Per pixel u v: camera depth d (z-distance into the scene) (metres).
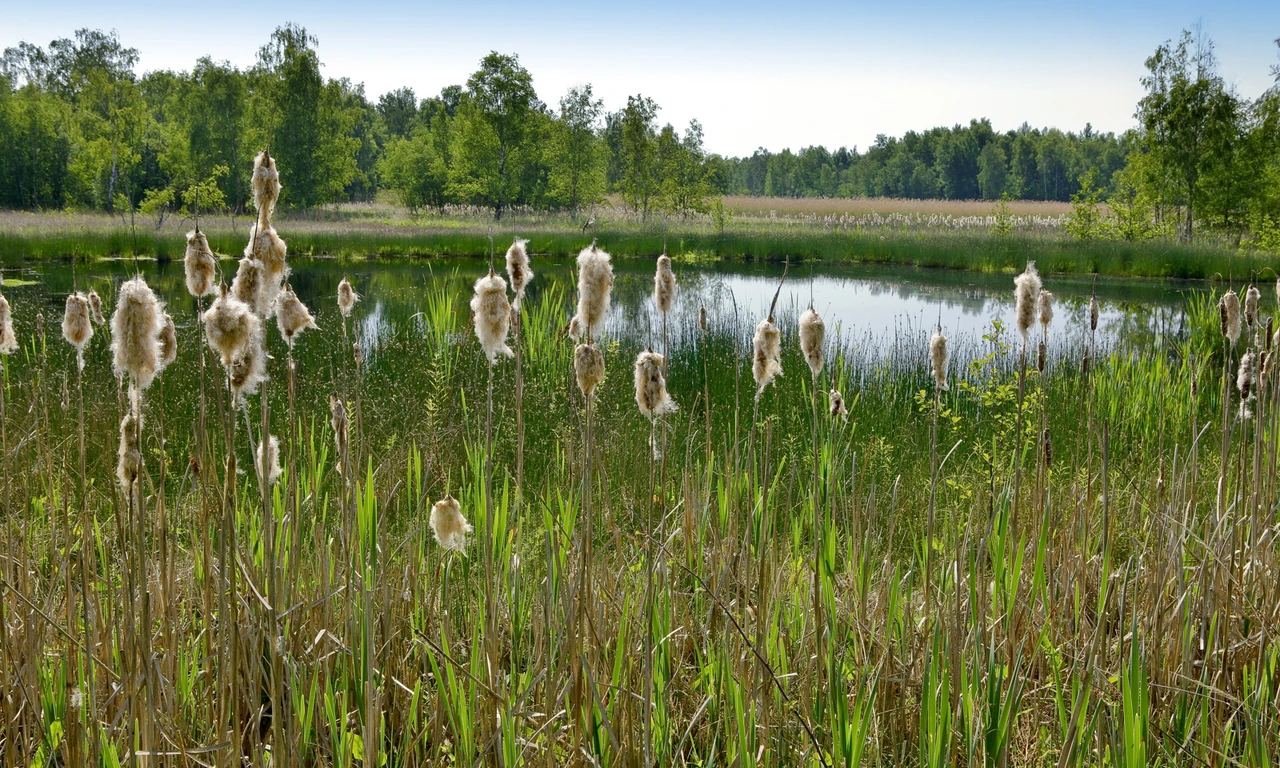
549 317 11.65
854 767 2.53
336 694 2.97
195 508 3.96
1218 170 29.64
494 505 3.83
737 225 47.91
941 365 3.11
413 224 42.28
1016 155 128.88
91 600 3.09
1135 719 2.51
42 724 2.63
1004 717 2.60
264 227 2.48
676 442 6.40
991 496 3.19
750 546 3.32
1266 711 2.92
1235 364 11.34
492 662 2.62
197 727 2.90
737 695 2.52
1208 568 3.36
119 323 2.04
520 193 51.34
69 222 34.28
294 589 2.88
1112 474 5.79
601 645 2.88
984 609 3.13
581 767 2.60
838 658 3.10
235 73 45.25
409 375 8.73
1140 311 19.05
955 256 30.05
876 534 4.46
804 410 7.96
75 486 5.04
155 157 48.97
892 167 138.25
